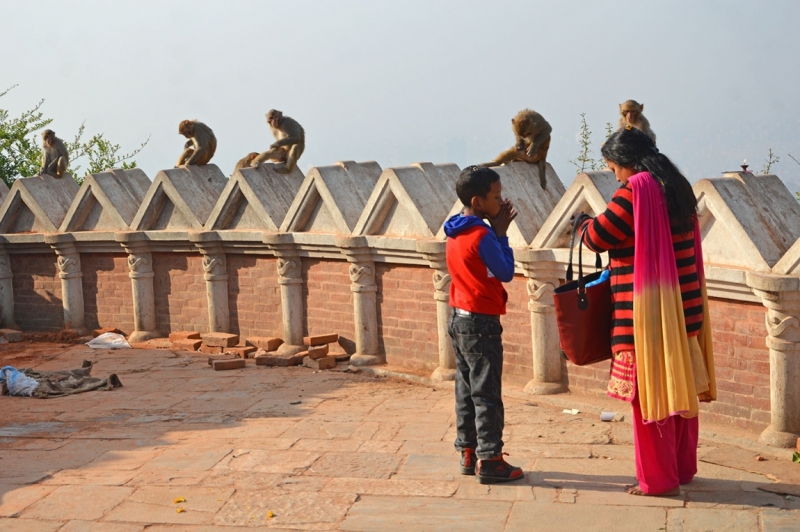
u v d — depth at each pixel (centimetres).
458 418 602
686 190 515
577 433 705
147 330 1316
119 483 614
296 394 909
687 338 519
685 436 562
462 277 563
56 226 1380
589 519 515
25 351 1262
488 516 527
